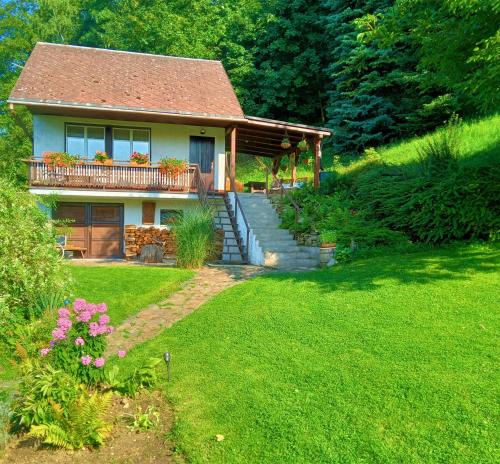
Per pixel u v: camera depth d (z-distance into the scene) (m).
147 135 18.91
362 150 26.80
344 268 9.84
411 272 8.26
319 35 33.50
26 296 7.54
